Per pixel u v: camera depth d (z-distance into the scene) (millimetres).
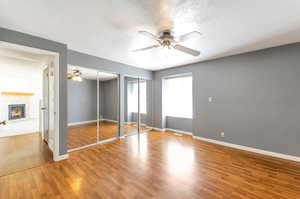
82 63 3186
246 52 3211
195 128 4172
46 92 3615
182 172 2244
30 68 4301
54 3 1532
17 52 2773
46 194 1723
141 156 2871
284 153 2754
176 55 3396
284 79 2756
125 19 1857
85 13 1727
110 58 3645
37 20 1890
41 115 4520
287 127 2729
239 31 2205
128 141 3902
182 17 1811
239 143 3332
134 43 2676
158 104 5230
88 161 2635
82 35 2344
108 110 4070
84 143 3512
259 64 3043
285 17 1825
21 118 6789
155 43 2660
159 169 2340
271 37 2426
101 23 1965
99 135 3930
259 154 2984
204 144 3648
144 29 2129
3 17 1812
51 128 3086
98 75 3705
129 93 4668
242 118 3289
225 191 1779
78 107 3684
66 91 2754
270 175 2152
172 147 3412
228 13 1729
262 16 1802
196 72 4125
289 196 1680
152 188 1843
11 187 1856
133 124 4789
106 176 2127
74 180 2018
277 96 2836
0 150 3162
